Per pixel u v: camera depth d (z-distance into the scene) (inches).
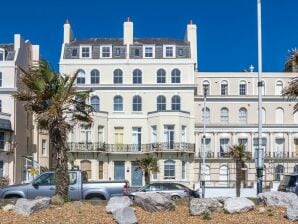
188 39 2741.1
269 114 2802.7
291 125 2748.5
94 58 2647.6
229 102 2834.6
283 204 657.0
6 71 2463.1
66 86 898.7
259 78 1040.8
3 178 2261.3
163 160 2503.7
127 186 979.3
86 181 994.1
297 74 2834.6
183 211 650.2
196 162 2687.0
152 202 644.1
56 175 859.4
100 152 2516.0
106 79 2635.3
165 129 2527.1
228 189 2094.0
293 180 1135.6
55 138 869.2
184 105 2618.1
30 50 2778.1
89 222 588.4
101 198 965.8
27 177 2485.2
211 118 2822.3
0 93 2449.6
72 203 710.5
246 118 2822.3
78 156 2506.2
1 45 2571.4
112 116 2608.3
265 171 2679.6
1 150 2377.0
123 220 581.6
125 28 2701.8
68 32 2709.2
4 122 2393.0
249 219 595.8
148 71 2640.3
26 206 635.5
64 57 2645.2
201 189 1969.7
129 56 2655.0
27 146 2635.3
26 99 896.9
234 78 2874.0
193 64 2640.3
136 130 2605.8
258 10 1065.5
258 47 1058.7
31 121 2699.3
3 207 671.8
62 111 900.0
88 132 2529.5
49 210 650.8
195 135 2753.4
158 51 2667.3
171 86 2618.1
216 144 2751.0
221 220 596.1
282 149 2746.1
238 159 2118.6
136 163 2559.1
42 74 885.2
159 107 2620.6
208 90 2861.7
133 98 2625.5
